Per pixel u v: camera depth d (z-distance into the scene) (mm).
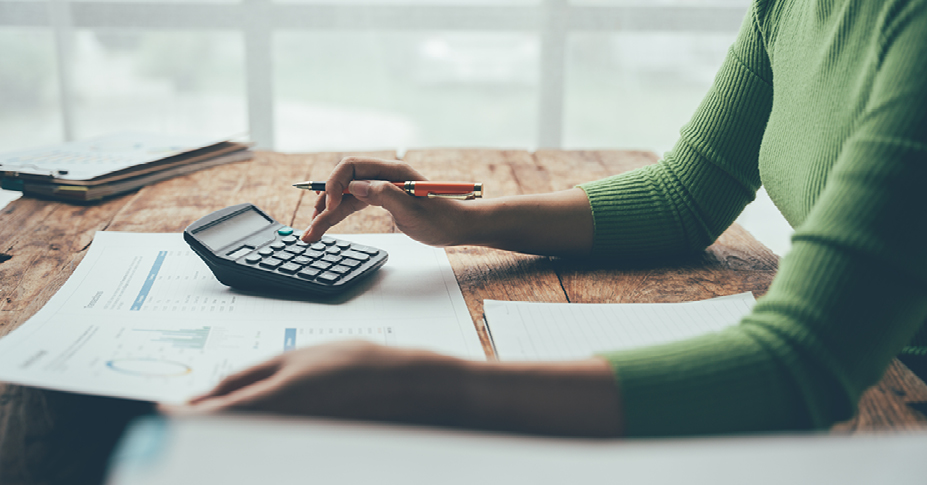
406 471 218
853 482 216
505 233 740
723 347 403
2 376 453
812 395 385
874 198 409
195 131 2564
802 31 651
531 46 2545
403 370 355
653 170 818
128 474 219
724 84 790
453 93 2607
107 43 2430
